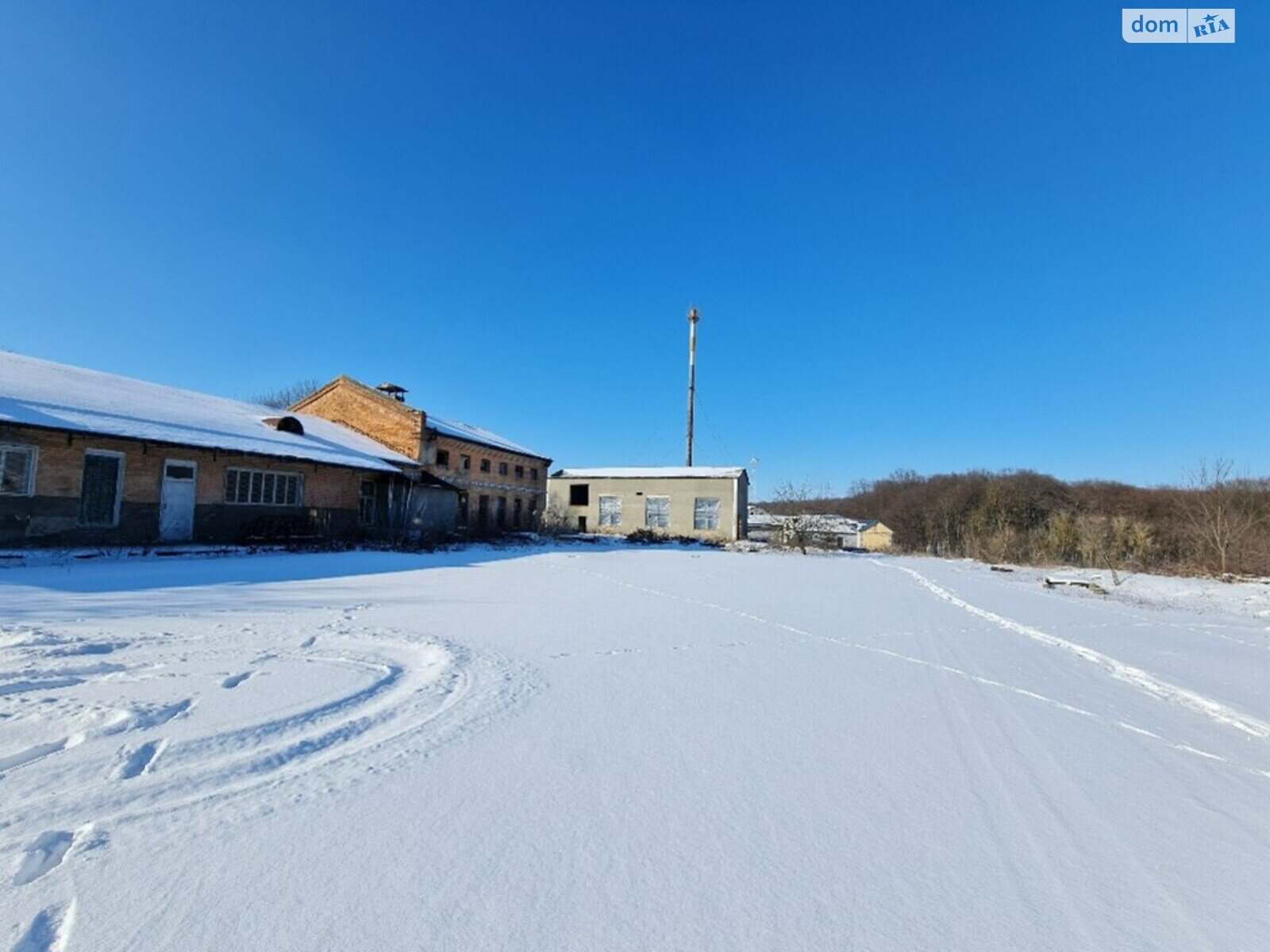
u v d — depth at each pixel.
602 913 2.04
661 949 1.89
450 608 8.00
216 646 5.50
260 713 3.76
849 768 3.30
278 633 6.08
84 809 2.61
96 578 9.79
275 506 17.81
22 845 2.32
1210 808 2.97
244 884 2.13
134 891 2.07
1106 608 11.34
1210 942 1.99
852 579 14.59
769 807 2.83
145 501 14.95
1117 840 2.64
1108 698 4.87
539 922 1.99
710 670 5.27
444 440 26.27
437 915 2.01
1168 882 2.33
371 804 2.73
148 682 4.33
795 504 30.55
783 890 2.20
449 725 3.71
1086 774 3.33
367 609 7.72
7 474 12.80
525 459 32.38
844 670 5.43
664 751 3.43
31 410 12.97
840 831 2.63
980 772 3.31
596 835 2.53
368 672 4.78
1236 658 6.73
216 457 16.28
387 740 3.46
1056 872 2.38
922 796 3.00
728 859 2.39
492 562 15.22
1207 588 15.71
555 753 3.36
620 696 4.42
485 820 2.62
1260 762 3.59
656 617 7.85
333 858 2.30
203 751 3.20
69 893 2.05
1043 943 1.96
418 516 22.92
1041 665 6.00
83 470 13.88
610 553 20.38
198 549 14.33
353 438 23.56
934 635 7.38
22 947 1.80
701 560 18.73
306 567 12.39
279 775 2.99
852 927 2.01
